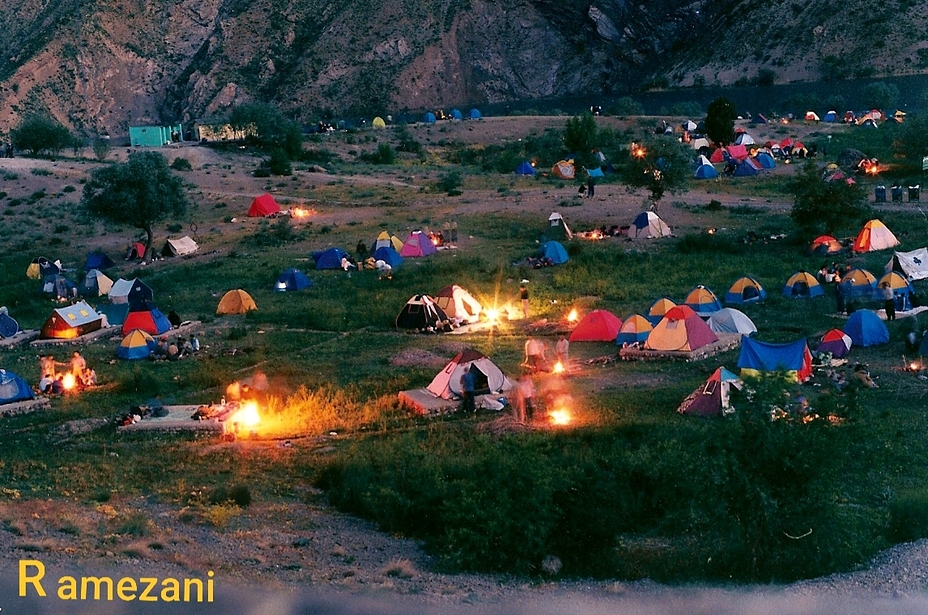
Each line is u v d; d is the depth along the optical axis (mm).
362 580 17391
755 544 17953
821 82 189125
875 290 42438
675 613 16109
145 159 61906
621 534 19391
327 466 24719
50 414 31750
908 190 65625
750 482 18219
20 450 27891
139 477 24906
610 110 129250
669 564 18234
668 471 20234
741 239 56438
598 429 26516
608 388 32250
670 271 50750
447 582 17547
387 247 55656
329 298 48375
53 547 18391
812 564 17859
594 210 67062
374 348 39438
